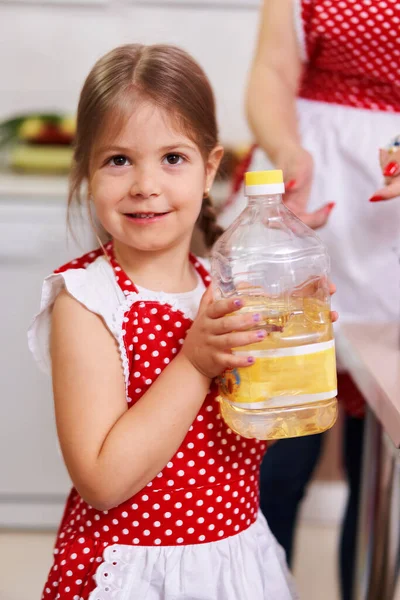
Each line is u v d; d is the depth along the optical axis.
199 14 2.71
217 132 1.10
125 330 1.00
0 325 2.33
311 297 0.98
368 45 1.32
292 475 1.53
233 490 1.04
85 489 0.94
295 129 1.40
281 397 0.89
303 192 1.29
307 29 1.38
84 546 1.01
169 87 0.98
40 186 2.35
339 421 2.47
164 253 1.05
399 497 1.28
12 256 2.29
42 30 2.72
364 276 1.39
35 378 2.35
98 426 0.95
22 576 2.16
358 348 1.16
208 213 1.20
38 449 2.39
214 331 0.91
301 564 2.23
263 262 0.98
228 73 2.76
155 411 0.94
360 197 1.38
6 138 2.69
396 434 0.87
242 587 1.01
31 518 2.43
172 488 1.01
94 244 2.22
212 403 1.03
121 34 2.72
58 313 1.00
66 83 2.77
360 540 1.35
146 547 1.00
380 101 1.36
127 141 0.96
